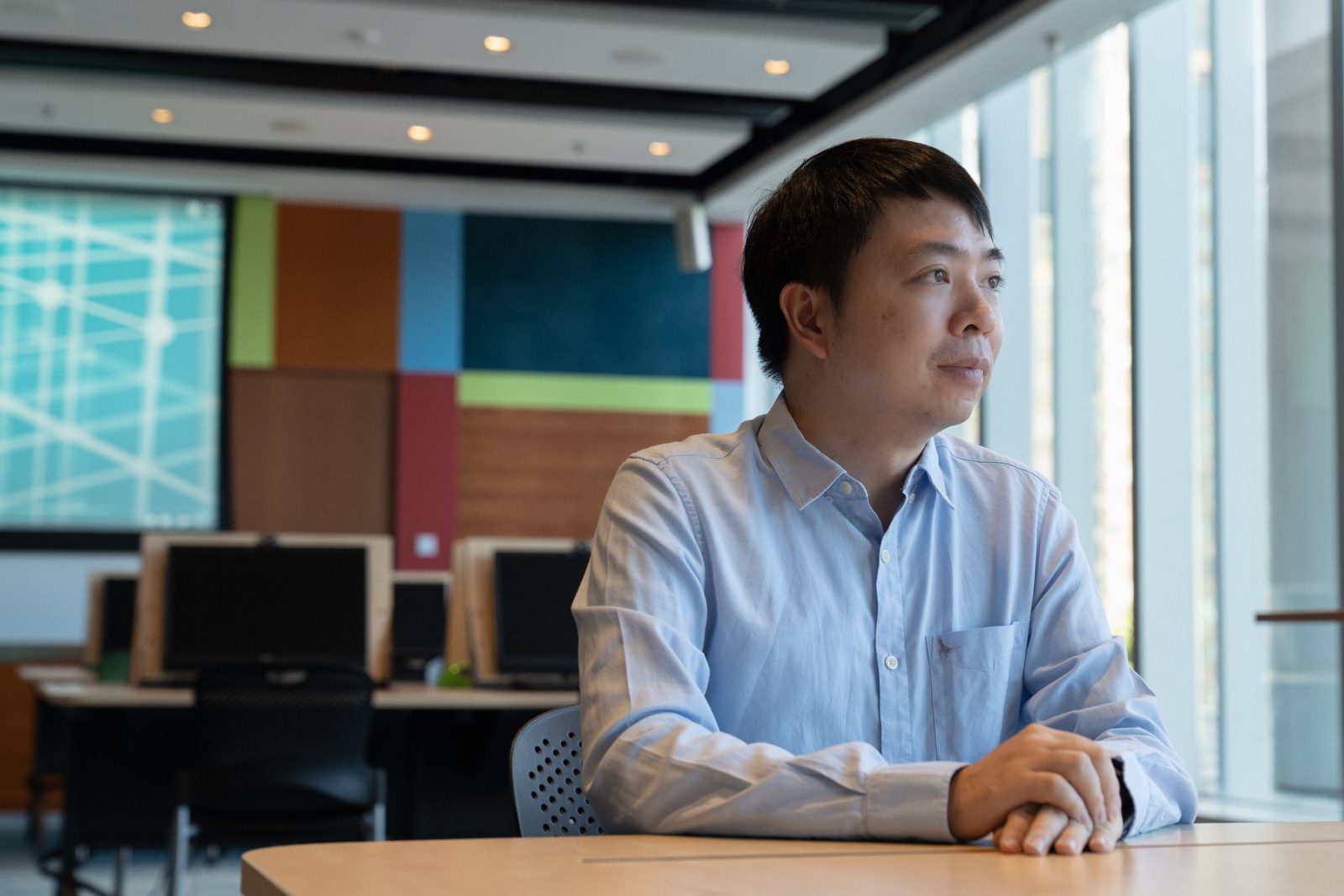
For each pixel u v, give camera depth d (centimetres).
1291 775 491
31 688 784
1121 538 590
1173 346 560
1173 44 566
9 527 827
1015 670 144
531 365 912
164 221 867
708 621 138
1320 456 487
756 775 112
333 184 862
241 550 446
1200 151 547
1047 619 146
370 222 901
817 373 141
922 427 139
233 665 388
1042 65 636
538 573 471
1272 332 508
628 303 927
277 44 648
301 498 881
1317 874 91
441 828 473
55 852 502
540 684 460
